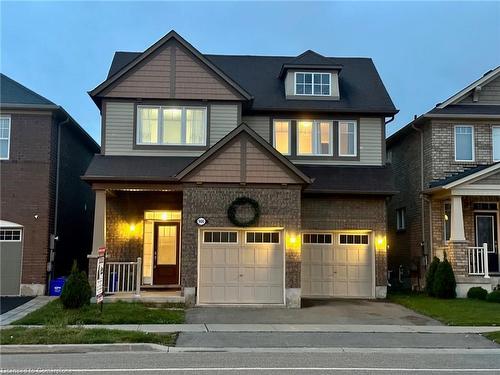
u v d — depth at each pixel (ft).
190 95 59.77
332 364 29.55
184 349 34.12
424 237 66.39
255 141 52.75
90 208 81.41
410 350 34.63
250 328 41.16
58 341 34.76
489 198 65.51
